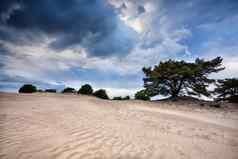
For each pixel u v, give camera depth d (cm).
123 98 2548
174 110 1702
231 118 1520
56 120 560
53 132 435
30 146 333
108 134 491
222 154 470
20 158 284
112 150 375
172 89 2616
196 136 658
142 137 518
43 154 308
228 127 1049
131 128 621
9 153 296
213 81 2480
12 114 548
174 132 672
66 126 509
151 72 2578
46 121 527
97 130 516
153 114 1147
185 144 516
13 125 442
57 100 1075
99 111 934
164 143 489
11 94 1055
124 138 476
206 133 745
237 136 773
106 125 603
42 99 1018
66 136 420
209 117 1468
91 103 1223
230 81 2814
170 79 2525
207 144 558
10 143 335
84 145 379
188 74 2352
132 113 1060
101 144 402
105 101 1546
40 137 388
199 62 2553
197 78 2467
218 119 1399
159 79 2528
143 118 921
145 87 2638
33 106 745
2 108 618
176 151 433
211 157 431
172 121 953
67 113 706
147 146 437
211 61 2433
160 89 2573
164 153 404
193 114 1549
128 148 401
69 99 1234
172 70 2430
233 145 596
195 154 433
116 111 1053
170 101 2408
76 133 457
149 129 655
